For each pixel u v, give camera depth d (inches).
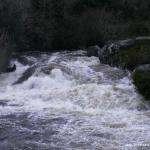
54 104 493.4
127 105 478.0
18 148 367.2
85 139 378.0
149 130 395.5
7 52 675.4
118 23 951.6
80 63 686.5
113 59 657.0
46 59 730.2
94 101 489.4
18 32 746.2
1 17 716.0
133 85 515.2
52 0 903.1
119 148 355.6
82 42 917.2
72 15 935.0
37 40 857.5
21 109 474.0
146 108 472.4
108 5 979.3
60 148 361.7
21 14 764.6
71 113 455.5
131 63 626.8
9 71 659.4
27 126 418.3
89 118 435.5
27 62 702.5
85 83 581.0
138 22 976.9
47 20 891.4
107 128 402.9
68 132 397.1
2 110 470.3
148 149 352.8
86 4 956.0
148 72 500.4
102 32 914.1
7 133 402.0
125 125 410.0
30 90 567.2
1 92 562.3
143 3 1025.5
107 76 604.1
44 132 401.1
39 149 362.0
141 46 644.1
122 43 659.4
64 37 909.2
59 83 585.0
